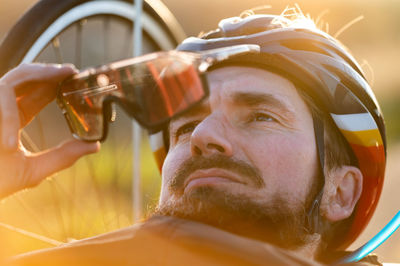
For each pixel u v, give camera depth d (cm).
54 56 235
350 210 170
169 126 163
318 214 157
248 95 151
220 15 1334
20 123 154
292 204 147
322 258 170
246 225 140
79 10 242
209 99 153
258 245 113
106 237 121
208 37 176
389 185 428
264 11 604
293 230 147
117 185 305
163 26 285
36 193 300
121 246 115
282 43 159
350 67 169
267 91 153
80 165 351
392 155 539
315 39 165
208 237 111
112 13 263
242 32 167
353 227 181
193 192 141
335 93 161
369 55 1155
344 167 170
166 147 199
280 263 110
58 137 379
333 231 172
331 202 167
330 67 162
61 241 261
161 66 134
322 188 157
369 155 171
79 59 254
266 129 150
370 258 183
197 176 142
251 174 142
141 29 273
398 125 666
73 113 150
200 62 133
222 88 153
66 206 297
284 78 157
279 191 146
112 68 138
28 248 203
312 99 160
